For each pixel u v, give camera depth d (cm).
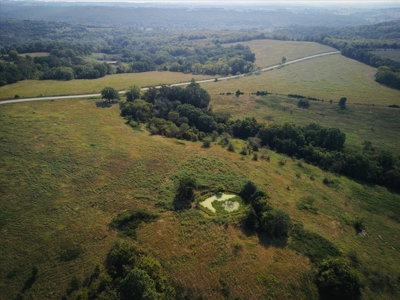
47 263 4312
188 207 5525
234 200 5825
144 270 3950
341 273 4284
